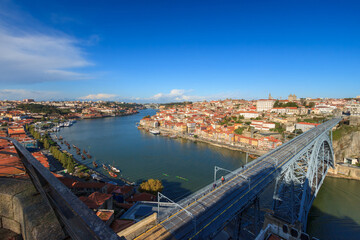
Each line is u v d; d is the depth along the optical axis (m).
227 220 32.91
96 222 2.90
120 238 2.69
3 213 6.65
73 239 3.64
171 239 26.91
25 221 5.69
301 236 26.97
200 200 37.59
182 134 186.50
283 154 66.69
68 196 3.59
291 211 47.06
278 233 29.41
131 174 91.50
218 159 113.00
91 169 97.94
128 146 144.12
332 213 64.00
